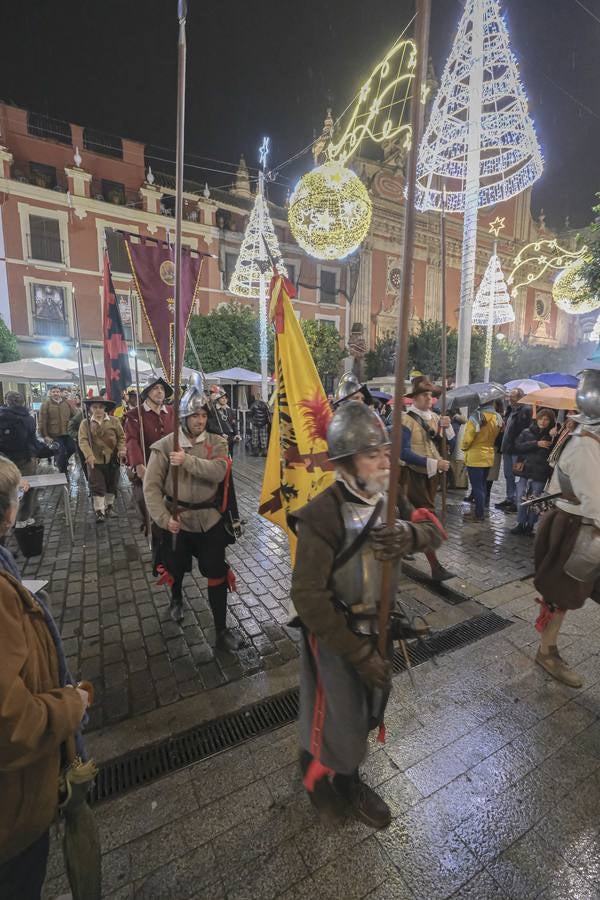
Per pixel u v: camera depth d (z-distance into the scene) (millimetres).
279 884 1527
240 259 15656
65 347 20359
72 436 8258
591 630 3078
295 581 1361
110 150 22844
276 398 2906
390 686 1418
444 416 3752
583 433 2207
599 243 7523
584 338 36719
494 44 6785
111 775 1993
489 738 2156
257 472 9500
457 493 7480
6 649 928
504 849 1637
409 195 1149
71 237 20578
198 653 2914
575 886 1520
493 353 28422
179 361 2406
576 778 1933
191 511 2820
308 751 1535
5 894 1068
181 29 1645
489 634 3078
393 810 1789
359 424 1361
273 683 2598
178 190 1893
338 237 6359
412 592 3721
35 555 4680
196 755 2102
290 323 2873
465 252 7457
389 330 28234
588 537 2277
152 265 4262
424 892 1498
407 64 8656
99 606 3580
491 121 7398
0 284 19297
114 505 6680
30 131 20953
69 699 1059
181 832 1712
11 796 995
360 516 1413
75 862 1180
